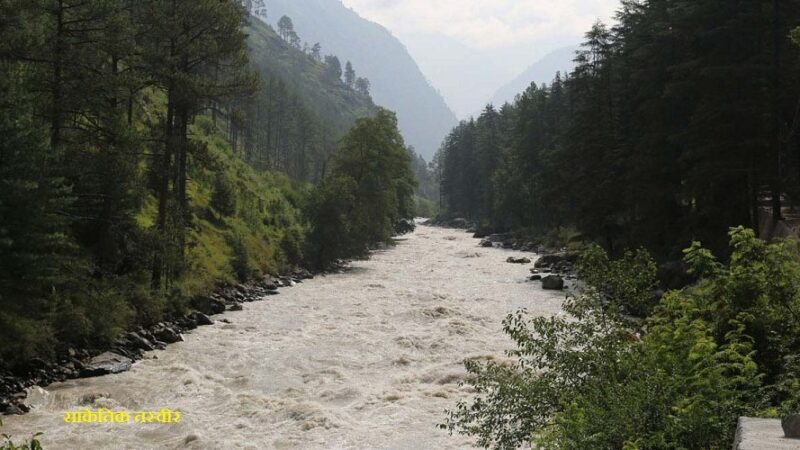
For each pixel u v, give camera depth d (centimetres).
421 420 1698
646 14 4616
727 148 2980
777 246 1259
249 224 4884
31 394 1864
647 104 3806
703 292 1313
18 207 1980
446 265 5709
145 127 4228
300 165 14225
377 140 6378
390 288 4216
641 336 1243
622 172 4566
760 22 2956
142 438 1583
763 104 2895
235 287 3791
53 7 2469
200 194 4688
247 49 3591
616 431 845
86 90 2494
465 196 13362
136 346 2461
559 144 6612
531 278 4638
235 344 2592
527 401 1073
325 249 5309
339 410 1789
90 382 2041
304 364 2294
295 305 3538
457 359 2314
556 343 1115
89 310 2419
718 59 3097
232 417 1742
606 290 1155
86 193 2630
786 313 1181
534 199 8225
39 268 2006
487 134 12362
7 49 2314
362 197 6222
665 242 3934
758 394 955
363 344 2580
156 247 2914
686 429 815
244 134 10594
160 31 2930
